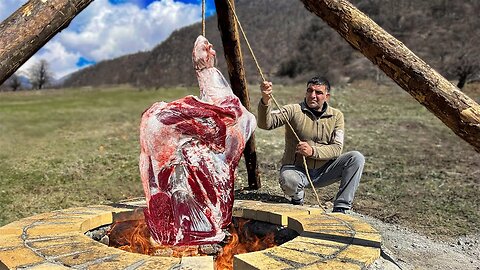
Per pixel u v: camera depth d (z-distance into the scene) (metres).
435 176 7.71
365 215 5.79
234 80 5.54
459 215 5.82
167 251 3.41
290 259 2.80
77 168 8.77
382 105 16.27
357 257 2.89
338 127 5.05
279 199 6.19
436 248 4.71
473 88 19.61
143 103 19.86
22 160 9.55
